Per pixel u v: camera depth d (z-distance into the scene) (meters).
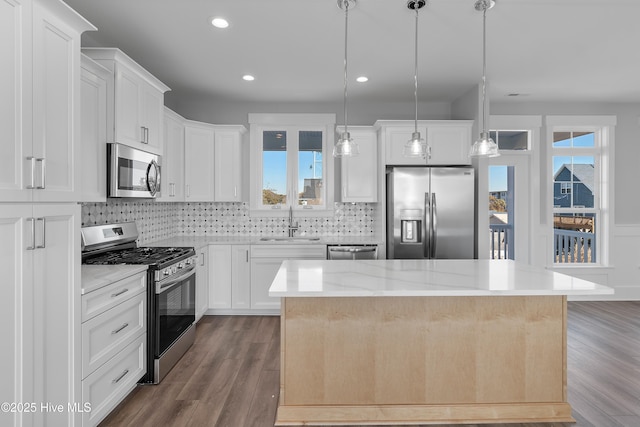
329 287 1.91
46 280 1.63
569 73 3.74
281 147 4.78
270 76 3.78
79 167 1.87
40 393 1.60
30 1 1.53
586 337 3.50
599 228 5.00
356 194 4.44
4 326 1.43
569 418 2.13
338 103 4.73
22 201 1.49
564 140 4.99
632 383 2.60
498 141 4.89
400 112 4.75
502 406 2.13
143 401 2.36
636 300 4.86
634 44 3.06
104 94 2.49
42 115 1.60
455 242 4.00
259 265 4.15
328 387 2.12
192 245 3.73
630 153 4.91
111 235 2.96
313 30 2.80
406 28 2.78
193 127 4.21
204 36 2.90
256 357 3.04
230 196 4.42
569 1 2.40
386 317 2.12
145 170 2.93
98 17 2.60
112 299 2.15
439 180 3.99
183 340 3.06
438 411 2.12
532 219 4.86
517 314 2.13
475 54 3.26
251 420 2.16
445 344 2.13
